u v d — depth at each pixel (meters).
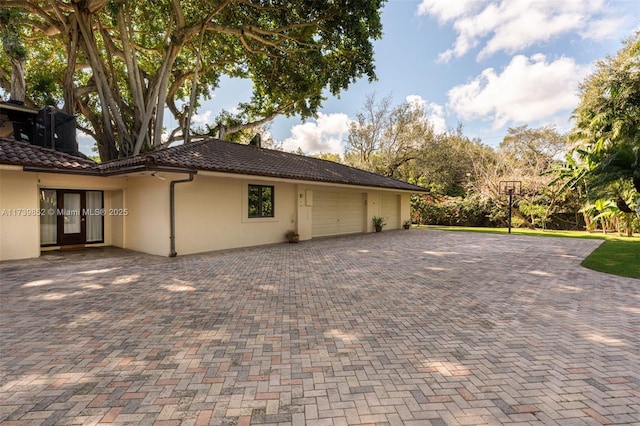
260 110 22.05
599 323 4.50
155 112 16.14
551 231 19.83
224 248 11.40
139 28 17.53
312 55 14.96
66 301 5.39
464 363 3.33
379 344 3.79
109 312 4.86
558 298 5.69
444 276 7.36
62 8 14.45
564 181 19.50
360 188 16.17
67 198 11.05
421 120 29.64
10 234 9.07
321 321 4.54
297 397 2.73
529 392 2.81
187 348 3.67
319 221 15.70
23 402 2.65
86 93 16.61
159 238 10.08
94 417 2.46
